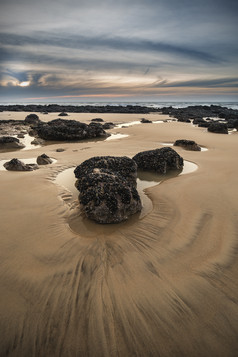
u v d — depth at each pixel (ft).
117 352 6.19
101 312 7.29
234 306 7.51
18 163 23.54
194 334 6.64
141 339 6.53
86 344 6.37
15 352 6.17
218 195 16.60
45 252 10.13
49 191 17.29
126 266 9.34
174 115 114.21
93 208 13.10
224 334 6.65
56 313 7.23
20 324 6.83
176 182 20.36
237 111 150.51
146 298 7.82
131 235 11.72
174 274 8.93
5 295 7.84
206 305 7.56
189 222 12.94
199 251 10.36
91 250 10.37
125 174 20.71
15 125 66.90
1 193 16.51
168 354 6.15
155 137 47.83
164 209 14.80
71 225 12.69
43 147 39.11
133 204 13.99
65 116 101.09
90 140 48.11
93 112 133.90
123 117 101.76
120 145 39.42
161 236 11.60
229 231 11.89
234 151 33.63
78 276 8.77
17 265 9.27
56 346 6.32
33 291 8.04
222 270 9.14
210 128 56.54
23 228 12.00
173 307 7.50
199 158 29.73
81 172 20.35
